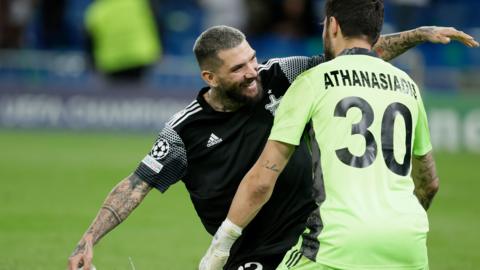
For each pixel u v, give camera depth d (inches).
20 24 2418.8
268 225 725.3
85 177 1606.8
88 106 2202.3
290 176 716.0
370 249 587.8
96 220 684.1
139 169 703.1
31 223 1222.3
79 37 2500.0
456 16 2434.8
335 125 606.5
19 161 1777.8
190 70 2242.9
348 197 594.2
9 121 2226.9
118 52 2178.9
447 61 2283.5
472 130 2028.8
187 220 1282.0
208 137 709.3
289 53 2327.8
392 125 612.1
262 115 713.0
